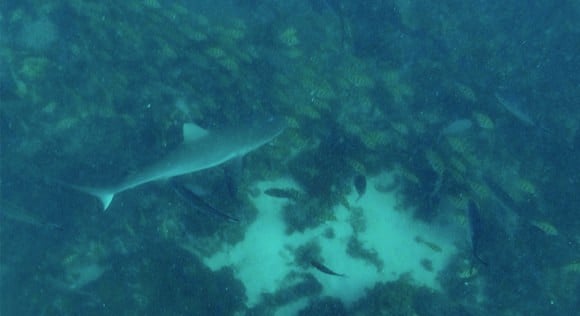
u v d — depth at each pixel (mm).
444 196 10570
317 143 10547
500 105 12656
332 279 10023
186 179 9953
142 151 10438
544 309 10133
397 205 10594
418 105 12477
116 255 9961
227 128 8273
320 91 10289
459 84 11406
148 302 9359
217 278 9773
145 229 10031
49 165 10508
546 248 10594
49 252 10141
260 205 10188
